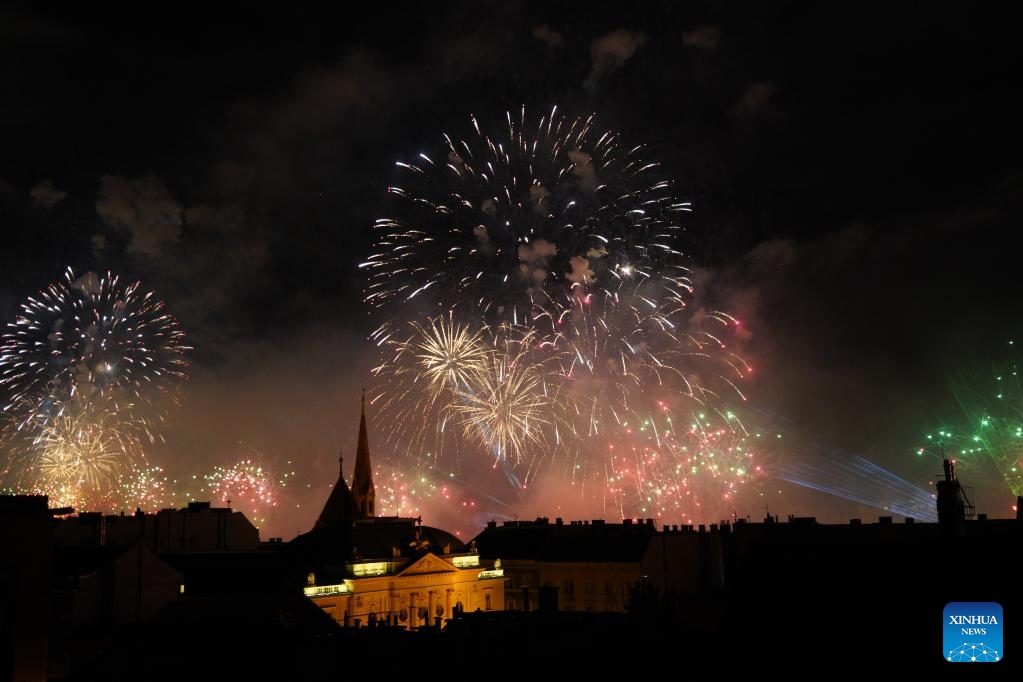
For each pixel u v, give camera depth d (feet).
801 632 131.54
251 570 393.91
